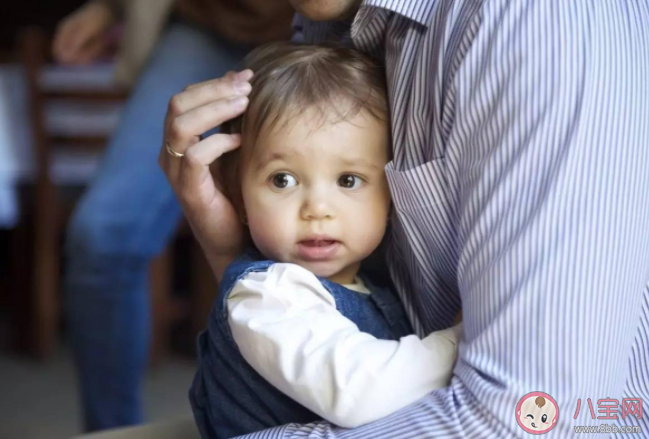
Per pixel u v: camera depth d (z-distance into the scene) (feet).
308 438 2.53
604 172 2.29
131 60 5.95
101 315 5.45
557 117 2.30
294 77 3.07
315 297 2.82
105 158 5.53
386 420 2.47
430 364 2.62
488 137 2.43
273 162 3.03
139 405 5.76
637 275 2.39
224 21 5.52
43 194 7.95
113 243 5.32
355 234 3.05
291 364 2.61
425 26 2.79
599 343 2.26
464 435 2.31
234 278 2.92
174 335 9.04
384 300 3.23
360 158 3.01
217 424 3.04
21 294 8.67
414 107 2.77
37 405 7.60
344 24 3.48
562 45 2.34
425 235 2.87
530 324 2.25
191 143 3.21
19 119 7.72
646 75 2.45
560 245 2.25
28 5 10.93
